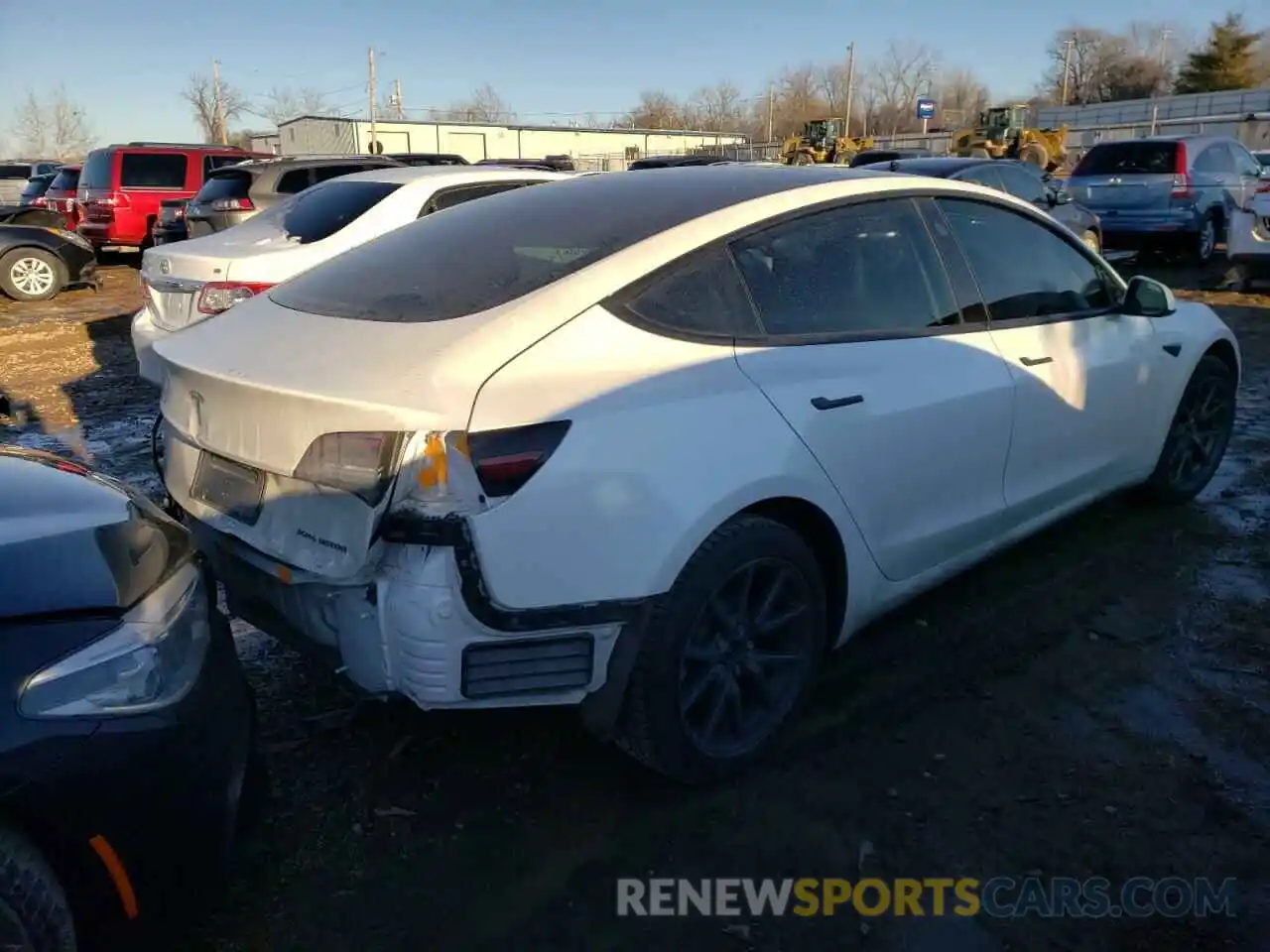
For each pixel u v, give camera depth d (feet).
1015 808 9.41
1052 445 12.89
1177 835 9.04
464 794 9.64
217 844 7.29
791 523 10.00
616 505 8.30
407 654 8.00
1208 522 16.11
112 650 6.65
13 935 6.07
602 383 8.52
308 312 9.85
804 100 244.83
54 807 6.23
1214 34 211.41
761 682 9.92
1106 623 12.80
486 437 7.84
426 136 176.76
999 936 8.00
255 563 8.90
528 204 11.35
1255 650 12.13
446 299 9.27
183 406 9.62
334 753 10.28
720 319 9.52
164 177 53.93
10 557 6.76
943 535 11.45
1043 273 13.24
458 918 8.16
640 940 7.96
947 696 11.19
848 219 10.92
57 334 35.65
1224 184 46.09
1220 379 16.51
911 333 11.08
